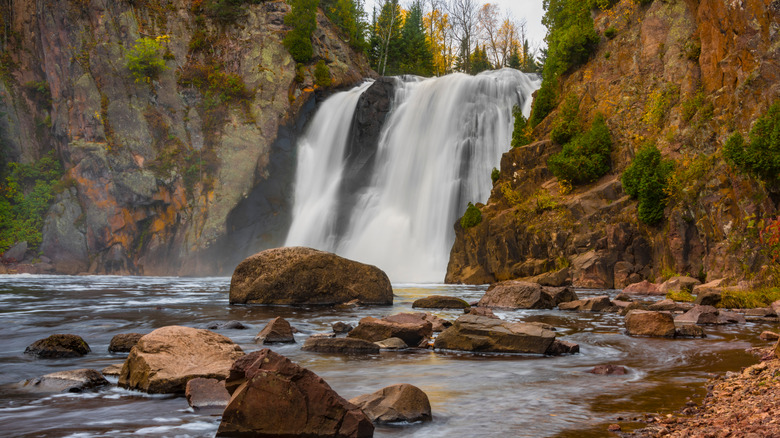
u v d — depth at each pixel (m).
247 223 65.88
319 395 5.68
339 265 21.91
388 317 13.31
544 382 8.11
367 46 92.69
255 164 65.44
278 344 11.82
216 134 66.19
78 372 7.98
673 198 35.00
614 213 37.84
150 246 64.06
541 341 10.77
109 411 6.49
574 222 39.44
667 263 34.53
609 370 8.80
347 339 11.02
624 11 46.91
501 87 58.56
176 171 64.38
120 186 63.69
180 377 7.43
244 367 6.26
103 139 65.00
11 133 69.25
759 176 27.64
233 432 5.58
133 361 7.93
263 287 21.50
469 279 43.59
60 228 64.31
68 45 67.25
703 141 34.59
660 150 37.81
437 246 54.97
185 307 20.45
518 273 40.97
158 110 66.19
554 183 43.69
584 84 46.91
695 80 38.41
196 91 67.31
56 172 69.12
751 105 30.86
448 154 57.72
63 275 59.75
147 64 65.88
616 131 42.59
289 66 69.94
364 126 64.44
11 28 71.56
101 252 64.38
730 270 28.58
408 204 58.75
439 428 5.76
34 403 6.87
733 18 33.44
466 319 11.71
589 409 6.50
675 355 10.50
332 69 73.56
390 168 61.69
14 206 66.56
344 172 64.69
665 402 6.80
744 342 12.08
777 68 29.83
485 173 55.53
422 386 7.83
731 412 5.95
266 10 72.38
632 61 44.41
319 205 65.12
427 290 33.28
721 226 30.36
